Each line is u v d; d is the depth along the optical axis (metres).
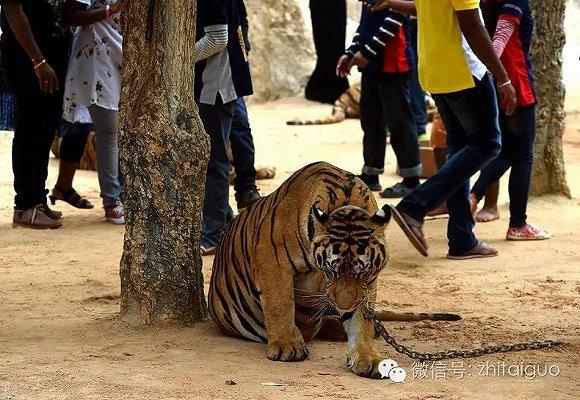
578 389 6.86
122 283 8.58
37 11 12.56
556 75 14.61
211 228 11.50
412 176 15.45
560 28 14.61
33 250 11.84
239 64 11.16
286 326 7.46
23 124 12.77
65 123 13.85
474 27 10.23
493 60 10.35
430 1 10.48
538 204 14.63
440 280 10.46
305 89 29.34
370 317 7.27
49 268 10.91
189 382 6.79
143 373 6.99
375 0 12.31
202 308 8.70
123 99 8.55
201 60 11.01
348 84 28.23
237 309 7.93
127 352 7.62
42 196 13.14
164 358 7.43
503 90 10.58
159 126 8.39
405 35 15.04
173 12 8.37
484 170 12.89
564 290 9.98
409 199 10.78
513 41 11.83
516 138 12.18
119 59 13.05
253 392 6.59
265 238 7.38
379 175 17.69
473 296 9.75
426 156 17.06
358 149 20.92
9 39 12.59
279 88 29.50
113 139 13.32
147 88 8.41
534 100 12.04
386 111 15.27
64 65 12.99
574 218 13.91
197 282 8.63
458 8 10.21
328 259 6.77
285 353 7.37
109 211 13.52
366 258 6.76
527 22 11.80
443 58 10.54
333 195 7.19
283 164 19.09
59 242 12.29
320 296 7.38
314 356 7.59
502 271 10.89
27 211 13.04
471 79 10.45
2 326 8.51
